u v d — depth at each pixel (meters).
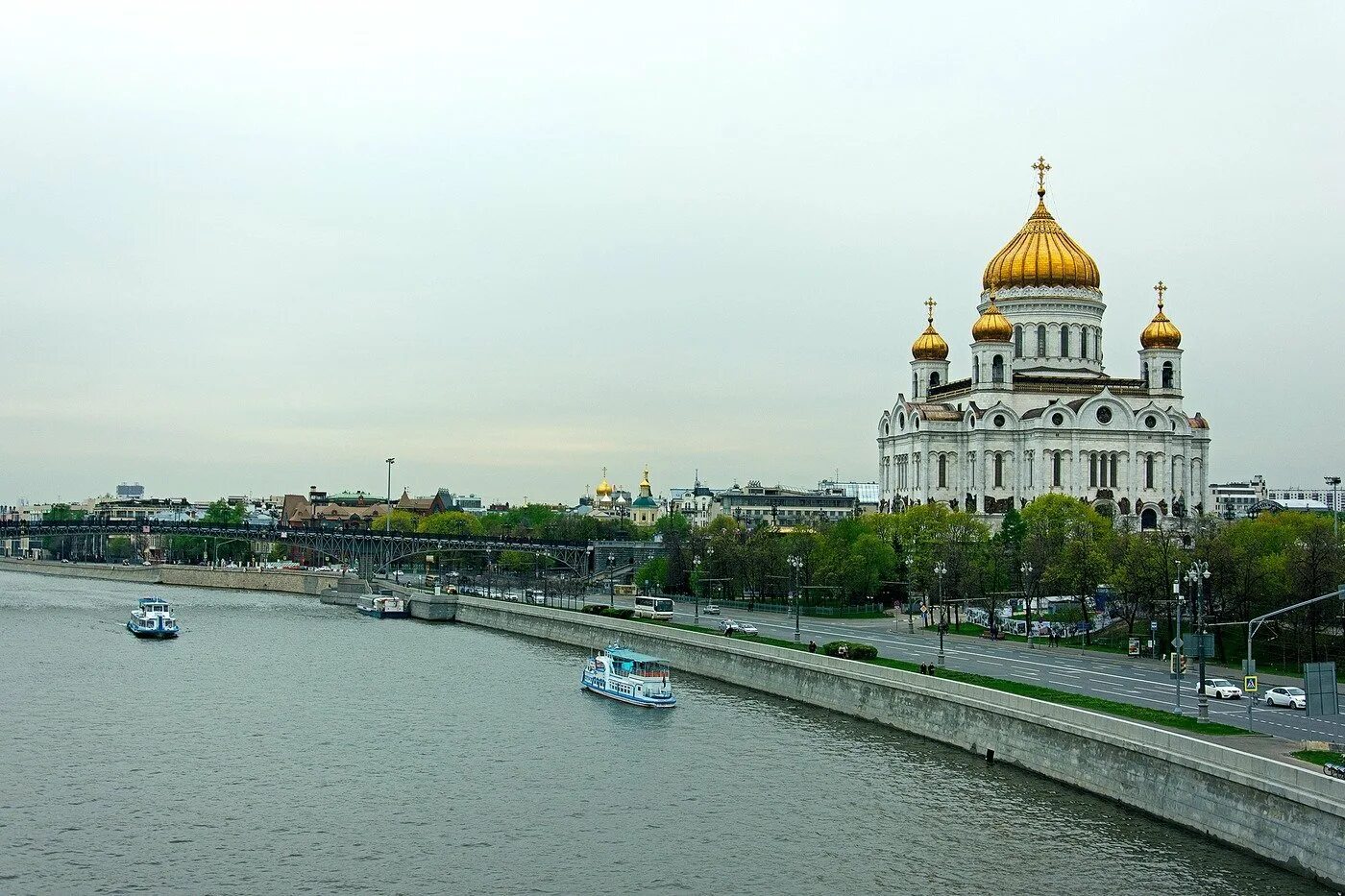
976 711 126.75
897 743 132.62
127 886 91.31
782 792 113.75
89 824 105.44
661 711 152.25
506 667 191.88
